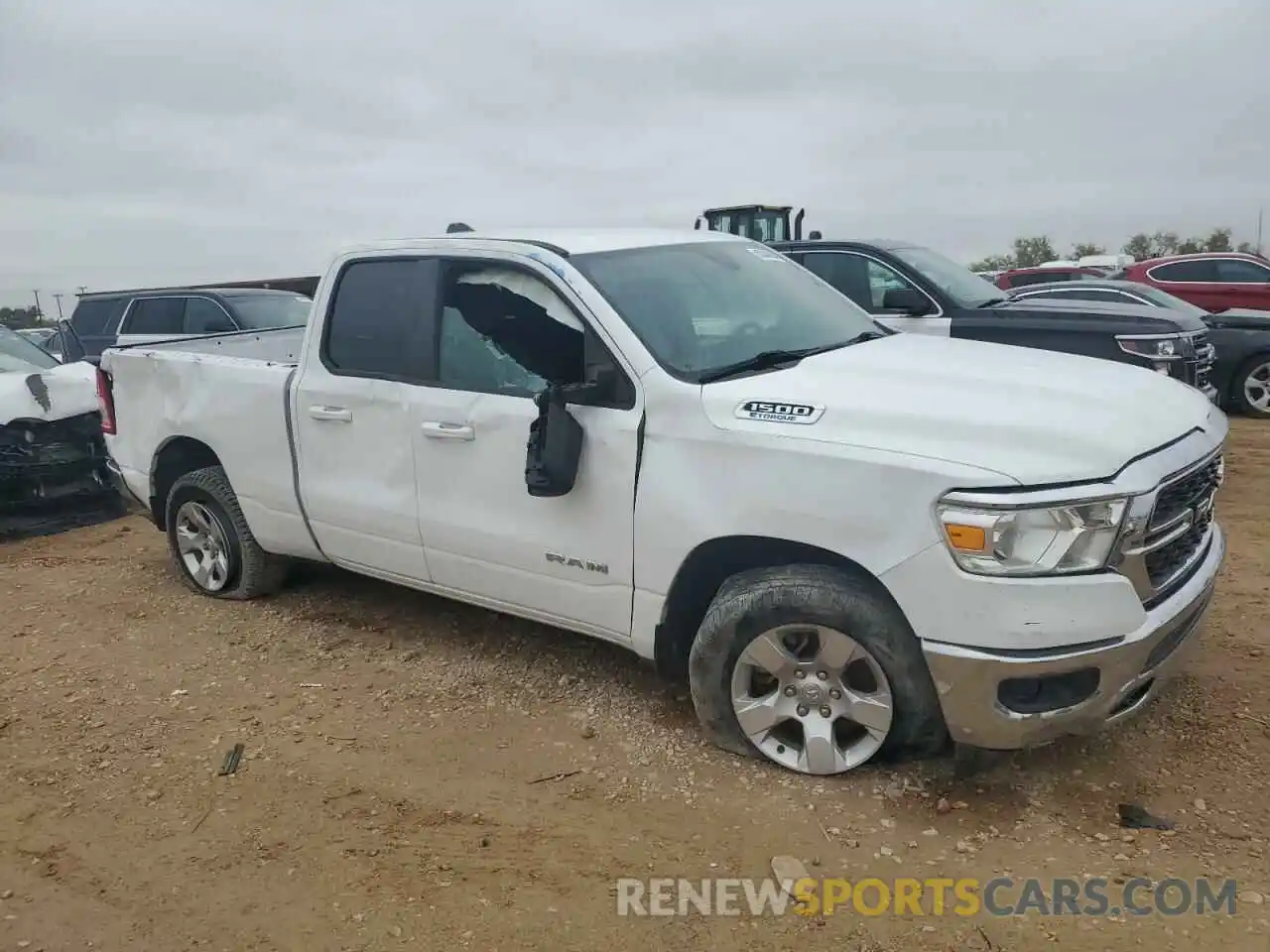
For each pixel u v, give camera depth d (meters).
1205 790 3.44
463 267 4.34
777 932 2.89
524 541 4.09
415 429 4.40
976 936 2.83
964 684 3.16
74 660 5.12
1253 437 10.06
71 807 3.75
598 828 3.44
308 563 6.12
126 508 8.26
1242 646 4.53
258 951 2.93
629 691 4.43
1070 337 7.23
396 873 3.25
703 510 3.53
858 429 3.31
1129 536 3.07
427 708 4.39
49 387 7.75
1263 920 2.82
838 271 8.22
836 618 3.37
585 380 3.87
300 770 3.93
